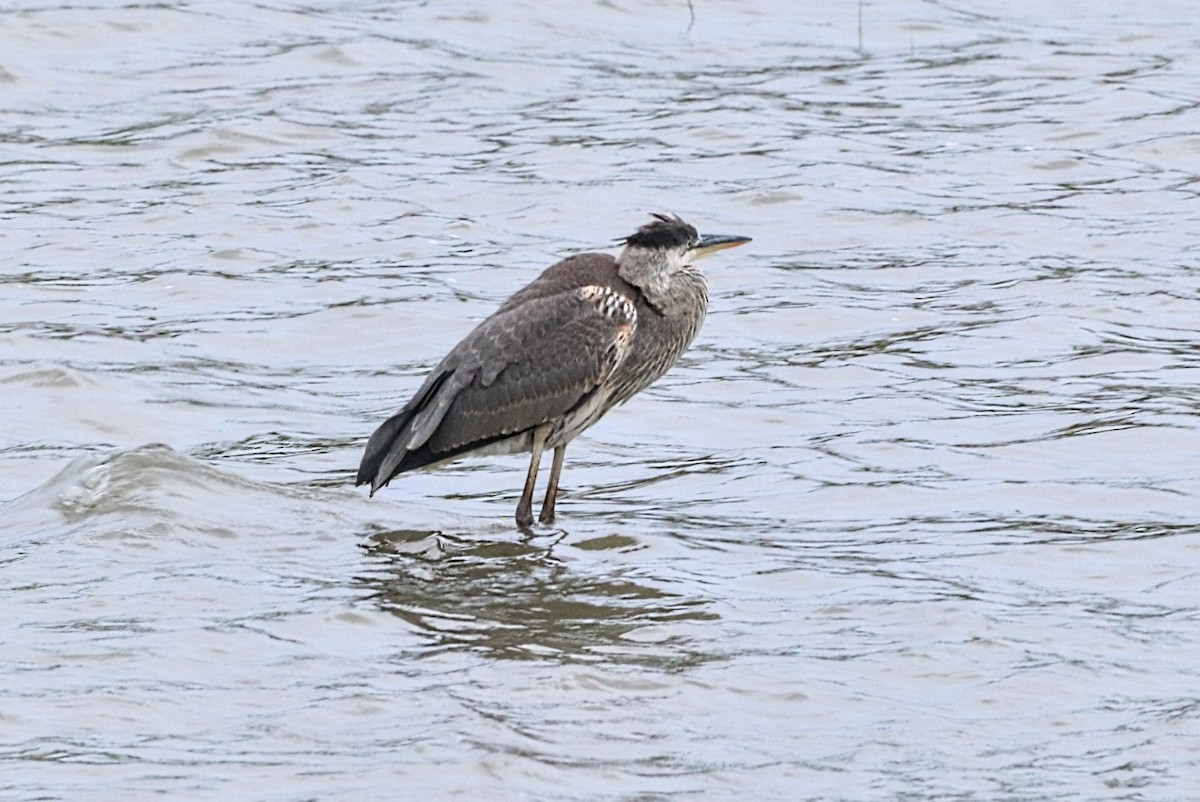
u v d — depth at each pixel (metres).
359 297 20.75
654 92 29.23
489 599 12.23
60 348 18.80
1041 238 22.92
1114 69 30.44
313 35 31.33
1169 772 9.64
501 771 9.39
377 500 14.50
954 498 14.74
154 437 16.34
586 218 23.69
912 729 10.16
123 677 10.55
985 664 11.09
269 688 10.51
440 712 10.17
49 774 9.32
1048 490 14.83
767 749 9.88
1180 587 12.53
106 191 24.42
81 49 30.08
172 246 22.39
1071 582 12.69
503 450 14.23
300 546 13.27
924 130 27.41
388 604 12.02
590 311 14.16
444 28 32.31
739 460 16.00
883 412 17.27
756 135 27.03
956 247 22.64
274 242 22.64
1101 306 20.34
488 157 26.02
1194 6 34.91
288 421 16.97
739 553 13.43
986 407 17.30
